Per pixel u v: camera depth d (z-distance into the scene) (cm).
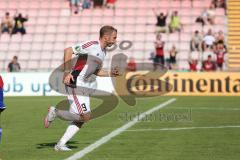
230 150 2466
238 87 6391
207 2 8319
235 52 7800
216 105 4959
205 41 7469
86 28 8125
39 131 3195
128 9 8306
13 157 2267
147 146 2584
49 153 2364
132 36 7919
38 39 8006
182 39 7788
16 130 3247
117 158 2242
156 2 8388
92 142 2709
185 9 8238
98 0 8419
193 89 6419
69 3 8469
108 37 2364
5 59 7806
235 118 3884
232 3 8162
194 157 2275
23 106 4931
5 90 6438
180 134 3033
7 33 8031
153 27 8031
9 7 8512
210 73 6406
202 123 3572
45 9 8400
